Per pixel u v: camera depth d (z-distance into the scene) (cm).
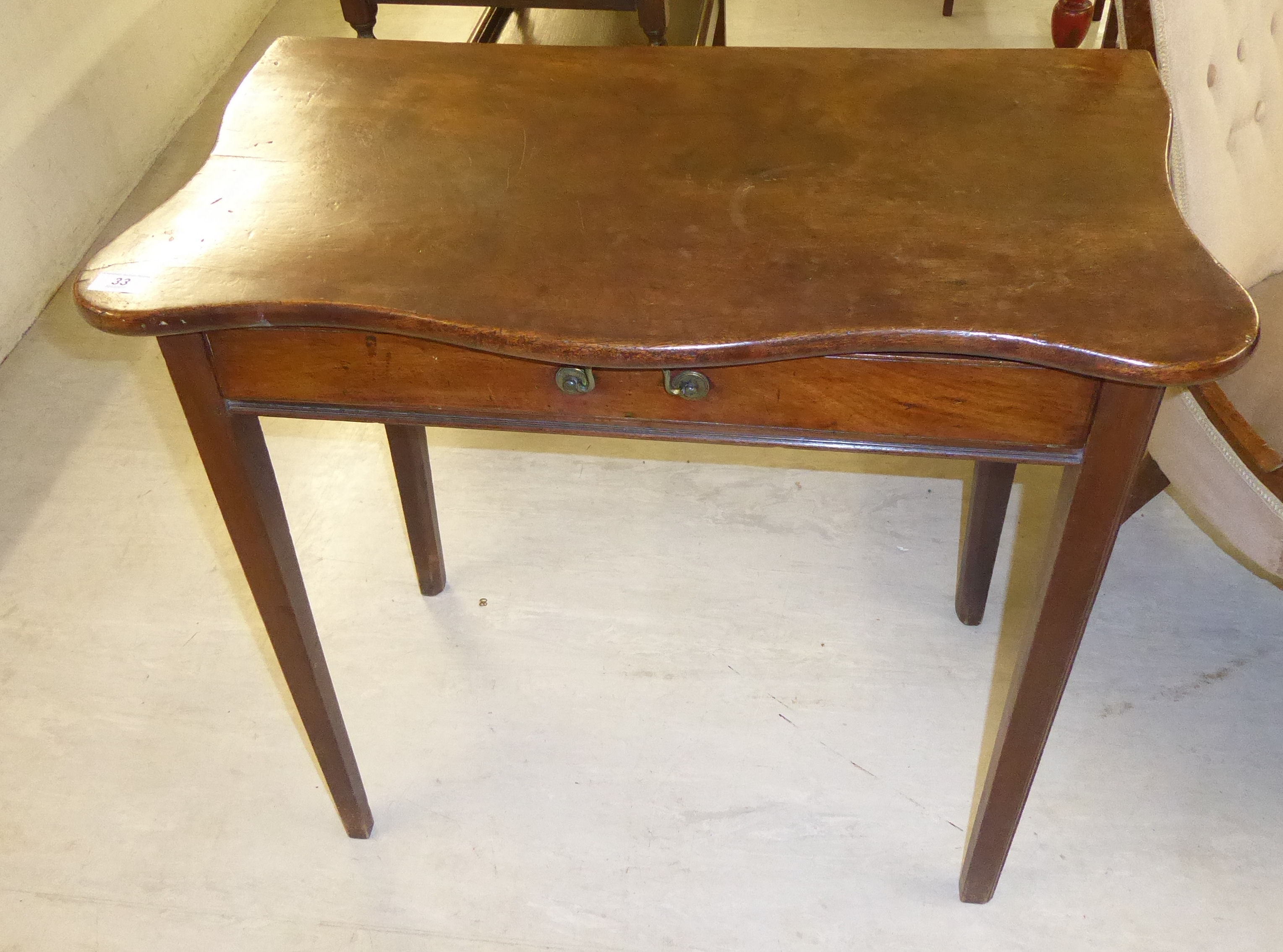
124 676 154
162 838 136
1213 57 117
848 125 101
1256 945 122
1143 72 106
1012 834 117
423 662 154
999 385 82
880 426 87
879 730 144
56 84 215
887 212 91
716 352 79
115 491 180
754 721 145
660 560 166
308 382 91
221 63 275
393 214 93
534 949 125
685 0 220
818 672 150
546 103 106
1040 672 100
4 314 204
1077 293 81
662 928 126
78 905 130
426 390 90
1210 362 74
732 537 169
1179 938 123
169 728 148
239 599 163
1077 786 137
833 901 128
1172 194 91
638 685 150
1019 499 172
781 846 132
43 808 140
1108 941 123
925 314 80
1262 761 138
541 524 173
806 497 175
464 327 81
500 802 138
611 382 87
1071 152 96
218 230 91
